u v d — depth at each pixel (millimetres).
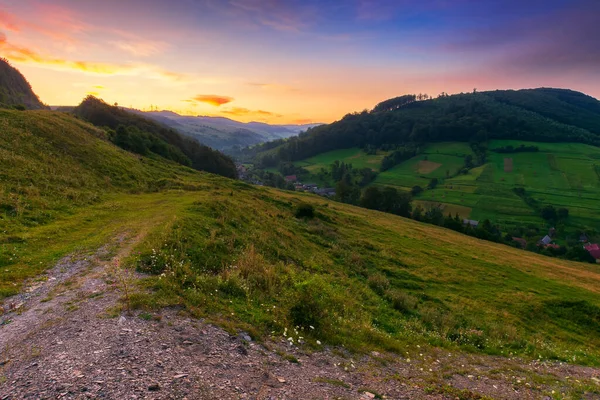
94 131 58656
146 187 40375
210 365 8016
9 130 34438
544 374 13742
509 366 14047
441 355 13922
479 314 23781
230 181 63156
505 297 28234
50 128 40844
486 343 17172
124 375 6832
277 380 8195
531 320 24625
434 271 32844
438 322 19250
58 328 8805
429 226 73000
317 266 24297
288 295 15180
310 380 8641
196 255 16719
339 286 21125
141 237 17891
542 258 57906
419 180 165500
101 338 8320
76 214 22922
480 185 149125
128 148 63562
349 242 37250
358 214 65312
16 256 14141
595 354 20016
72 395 6000
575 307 27266
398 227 56812
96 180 34969
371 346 12734
